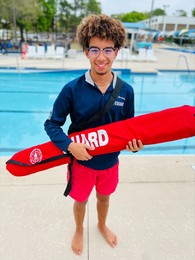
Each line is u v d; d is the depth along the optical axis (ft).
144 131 4.09
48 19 124.88
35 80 32.35
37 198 7.23
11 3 79.41
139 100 24.89
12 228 6.14
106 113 4.27
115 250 5.66
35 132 16.92
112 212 6.79
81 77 4.27
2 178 8.13
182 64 48.65
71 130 4.69
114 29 3.81
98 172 4.97
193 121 3.98
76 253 5.55
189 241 5.95
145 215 6.72
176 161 9.50
